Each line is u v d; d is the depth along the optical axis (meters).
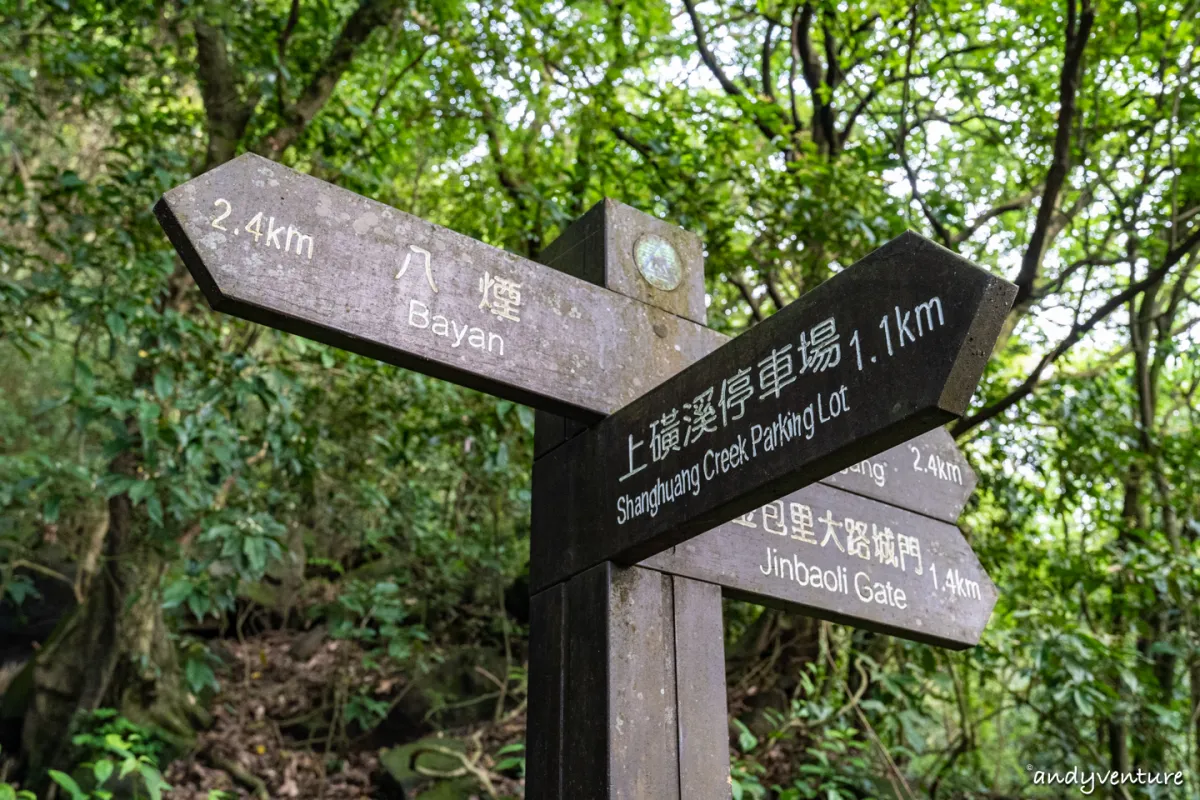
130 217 4.83
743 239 5.89
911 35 5.16
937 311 1.25
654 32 6.56
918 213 5.99
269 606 7.45
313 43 5.53
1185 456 5.21
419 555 7.45
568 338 1.90
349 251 1.62
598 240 2.12
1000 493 5.37
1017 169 6.75
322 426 5.19
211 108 5.39
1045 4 5.49
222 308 1.49
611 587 1.78
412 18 5.64
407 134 5.72
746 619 6.30
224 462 4.21
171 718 5.69
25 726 5.41
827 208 4.67
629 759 1.69
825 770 4.38
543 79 5.51
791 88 6.28
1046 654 4.26
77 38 5.18
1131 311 5.96
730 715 5.37
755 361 1.54
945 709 6.29
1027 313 5.93
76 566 7.36
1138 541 5.40
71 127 7.39
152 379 5.00
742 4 6.79
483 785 5.18
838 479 2.16
